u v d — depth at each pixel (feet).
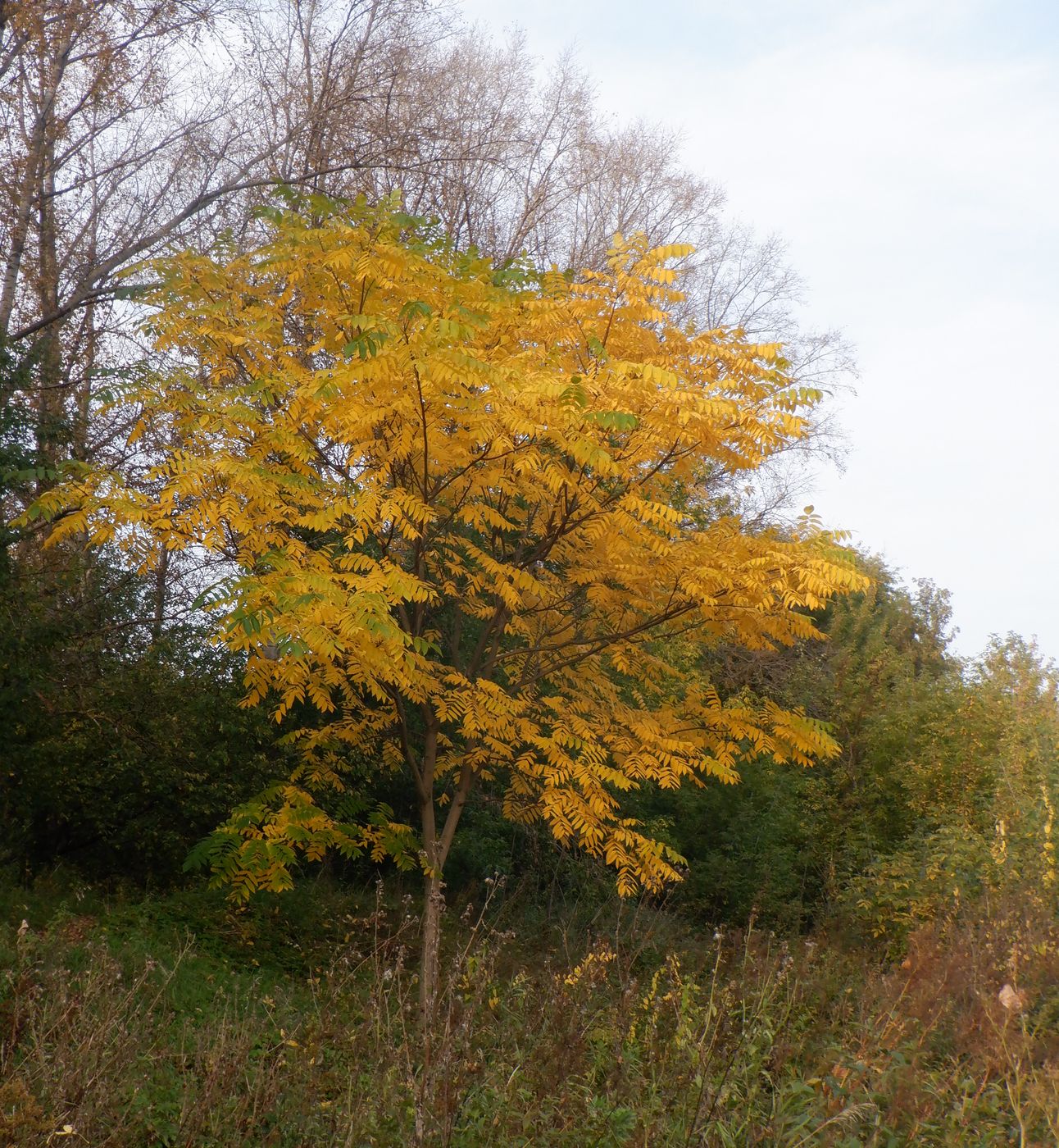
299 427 28.99
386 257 27.30
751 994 20.29
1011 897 25.39
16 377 38.40
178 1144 16.75
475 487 29.71
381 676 27.66
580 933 37.01
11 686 37.27
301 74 55.83
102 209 51.16
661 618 29.89
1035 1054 18.13
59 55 45.11
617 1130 15.98
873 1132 16.34
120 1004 20.26
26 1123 15.07
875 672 64.13
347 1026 20.40
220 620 24.93
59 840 41.32
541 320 28.12
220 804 41.24
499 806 45.68
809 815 56.18
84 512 25.11
